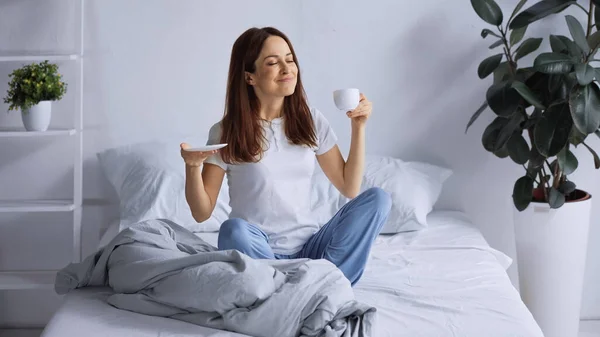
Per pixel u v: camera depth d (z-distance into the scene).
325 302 2.18
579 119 2.97
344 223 2.54
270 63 2.48
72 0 3.53
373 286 2.55
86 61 3.57
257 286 2.22
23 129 3.51
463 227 3.28
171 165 3.32
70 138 3.61
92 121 3.60
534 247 3.28
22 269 3.68
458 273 2.69
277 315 2.18
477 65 3.58
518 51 3.38
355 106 2.46
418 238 3.12
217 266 2.30
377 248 3.01
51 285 3.29
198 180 2.46
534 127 3.22
